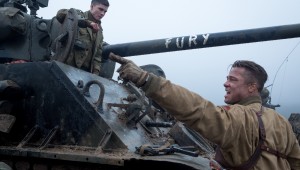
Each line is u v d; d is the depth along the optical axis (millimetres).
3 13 5430
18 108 4562
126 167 3611
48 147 4203
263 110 2875
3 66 4766
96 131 4031
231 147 2562
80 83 4363
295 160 2996
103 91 4191
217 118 2488
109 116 4250
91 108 4117
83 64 6121
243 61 2984
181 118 2514
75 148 4062
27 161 4195
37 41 5887
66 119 4242
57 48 5312
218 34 5957
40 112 4418
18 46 5727
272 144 2662
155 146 3768
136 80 2529
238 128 2535
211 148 5168
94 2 6480
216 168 2738
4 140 4488
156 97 2518
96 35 6309
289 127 2918
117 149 3848
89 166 3807
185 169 3428
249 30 5832
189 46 6184
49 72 4441
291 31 5613
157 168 3561
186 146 4391
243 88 2918
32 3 6543
